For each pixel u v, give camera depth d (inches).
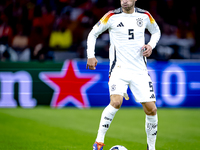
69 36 1346.0
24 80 1062.4
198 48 1321.4
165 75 1079.0
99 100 1079.6
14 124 812.6
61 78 1069.8
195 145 628.1
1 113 952.9
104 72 1077.8
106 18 487.8
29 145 603.8
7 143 617.6
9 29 1331.2
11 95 1058.7
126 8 478.6
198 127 820.0
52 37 1337.4
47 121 860.6
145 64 497.7
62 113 975.6
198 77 1090.7
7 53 1221.7
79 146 601.6
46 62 1069.8
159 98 1080.2
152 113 481.1
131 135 719.1
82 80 1072.8
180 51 1263.5
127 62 483.8
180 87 1087.0
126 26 483.5
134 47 483.5
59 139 663.8
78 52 1243.8
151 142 499.8
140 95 481.4
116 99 472.1
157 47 1249.4
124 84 483.2
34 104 1067.3
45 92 1069.8
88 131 753.0
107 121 477.1
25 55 1218.6
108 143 636.1
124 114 973.8
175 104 1087.6
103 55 1218.0
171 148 598.5
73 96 1071.6
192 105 1093.1
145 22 495.8
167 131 770.2
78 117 922.7
